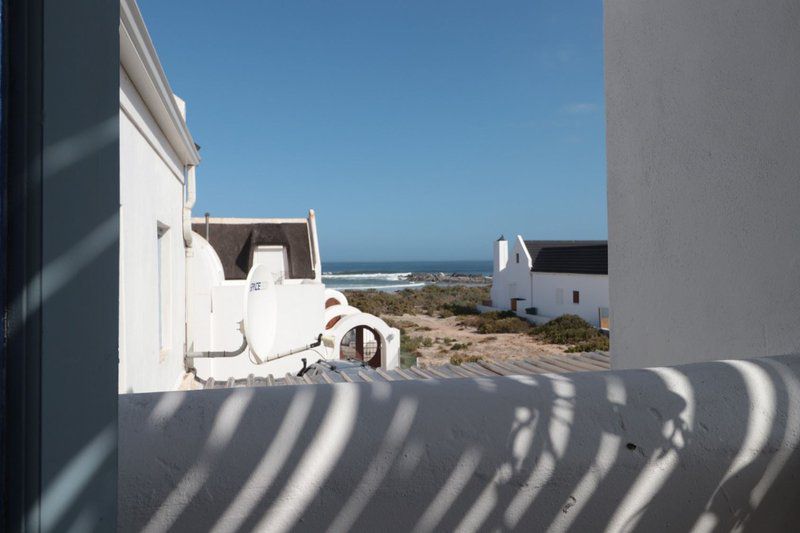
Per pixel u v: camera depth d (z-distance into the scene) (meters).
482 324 28.89
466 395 1.48
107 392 1.01
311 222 20.86
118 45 1.06
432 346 23.52
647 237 2.89
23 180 0.85
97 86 1.00
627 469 1.45
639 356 2.95
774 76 2.10
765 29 2.14
